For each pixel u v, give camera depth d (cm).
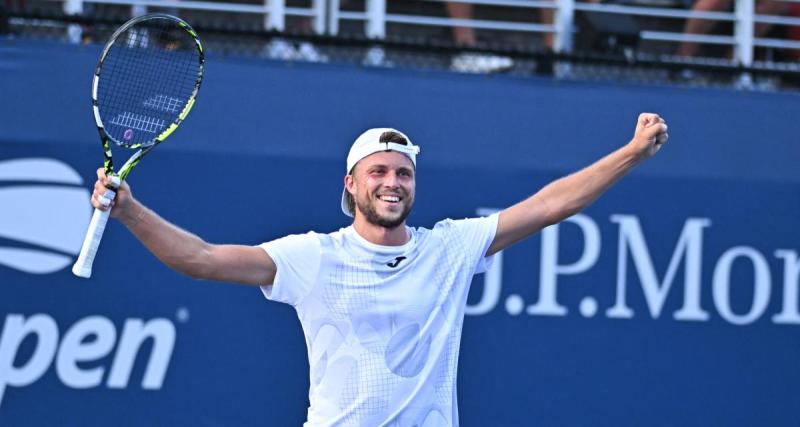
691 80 2494
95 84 1392
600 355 2230
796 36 2683
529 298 2198
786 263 2338
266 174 2106
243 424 2086
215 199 2077
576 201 1436
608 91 2286
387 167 1334
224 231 2078
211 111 2080
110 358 2027
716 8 2606
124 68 2009
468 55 2272
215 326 2078
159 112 2005
